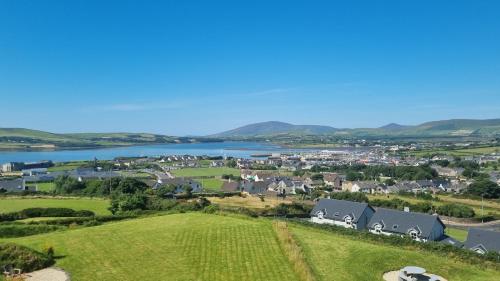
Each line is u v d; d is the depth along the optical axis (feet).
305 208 392.68
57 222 231.09
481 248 245.04
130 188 415.85
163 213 264.52
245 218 241.96
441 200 476.13
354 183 603.26
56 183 496.64
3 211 274.16
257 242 181.78
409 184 605.31
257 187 553.64
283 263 154.20
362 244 202.39
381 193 549.13
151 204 303.89
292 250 166.20
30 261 144.66
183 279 136.77
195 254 163.84
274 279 137.80
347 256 176.55
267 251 168.86
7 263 141.38
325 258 170.91
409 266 164.96
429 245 208.85
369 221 319.47
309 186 628.28
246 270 146.10
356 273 157.07
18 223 221.87
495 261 195.31
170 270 145.28
